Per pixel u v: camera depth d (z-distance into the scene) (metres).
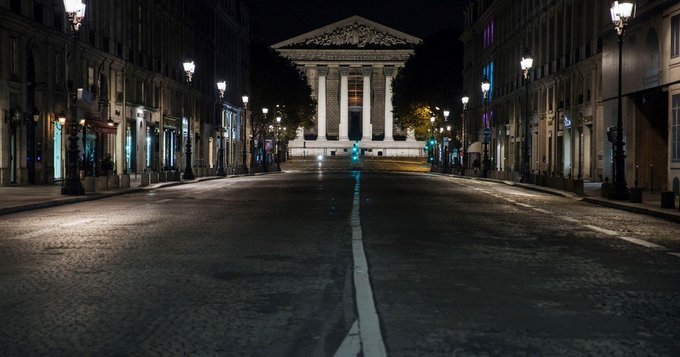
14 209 20.89
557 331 6.92
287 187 38.25
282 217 19.00
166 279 9.55
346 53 175.75
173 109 65.19
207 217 18.98
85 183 29.47
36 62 37.72
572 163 51.91
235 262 11.02
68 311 7.62
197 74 74.12
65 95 40.84
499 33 77.31
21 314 7.48
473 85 91.50
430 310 7.79
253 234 14.83
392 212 20.91
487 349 6.26
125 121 51.56
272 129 102.81
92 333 6.71
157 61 59.56
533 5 63.75
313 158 149.25
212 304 7.99
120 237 14.30
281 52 175.75
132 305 7.93
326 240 13.81
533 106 63.94
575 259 11.77
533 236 15.12
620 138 27.61
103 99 46.88
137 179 46.12
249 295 8.50
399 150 173.62
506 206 24.64
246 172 68.94
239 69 97.38
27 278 9.59
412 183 46.03
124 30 51.34
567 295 8.70
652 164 36.62
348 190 34.75
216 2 81.00
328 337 6.60
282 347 6.26
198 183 45.12
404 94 94.69
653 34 34.47
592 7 47.84
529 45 64.94
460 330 6.92
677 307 8.07
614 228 17.34
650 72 34.75
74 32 28.05
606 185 28.89
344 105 177.88
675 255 12.38
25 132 36.31
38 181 37.72
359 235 14.65
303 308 7.80
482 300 8.35
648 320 7.42
